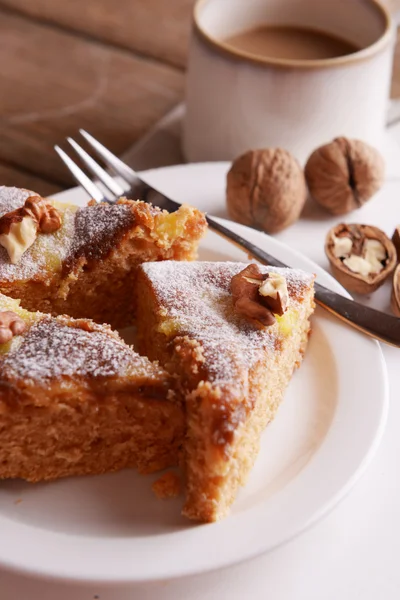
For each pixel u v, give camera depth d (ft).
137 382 1.39
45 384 1.37
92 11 2.24
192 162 1.92
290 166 1.72
